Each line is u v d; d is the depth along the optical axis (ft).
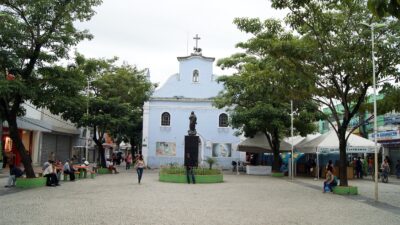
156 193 59.57
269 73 63.93
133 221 35.88
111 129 118.01
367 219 39.63
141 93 134.62
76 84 65.72
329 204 50.62
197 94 146.61
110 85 117.80
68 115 101.40
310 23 58.44
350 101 66.64
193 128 84.23
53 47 64.75
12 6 60.44
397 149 121.70
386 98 60.39
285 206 47.96
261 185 77.36
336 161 107.76
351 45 58.59
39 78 66.33
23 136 119.85
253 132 112.16
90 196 54.13
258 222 36.65
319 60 58.95
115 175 102.58
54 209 42.04
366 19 58.34
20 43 61.67
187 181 80.48
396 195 62.54
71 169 81.35
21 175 67.10
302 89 63.93
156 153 144.15
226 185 76.38
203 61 147.95
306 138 117.29
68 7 61.62
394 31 58.59
